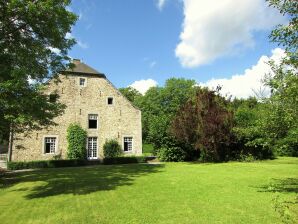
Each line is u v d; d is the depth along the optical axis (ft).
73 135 92.68
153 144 96.22
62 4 49.26
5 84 39.78
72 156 91.56
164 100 199.00
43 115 45.39
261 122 35.35
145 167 74.28
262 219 25.46
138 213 28.30
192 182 45.91
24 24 50.08
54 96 50.78
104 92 99.66
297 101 29.84
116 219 26.58
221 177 50.88
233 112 83.51
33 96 42.96
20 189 44.34
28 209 31.32
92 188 42.91
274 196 34.40
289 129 32.94
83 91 96.78
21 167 80.94
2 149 115.65
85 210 30.09
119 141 98.89
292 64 30.04
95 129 96.68
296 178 48.60
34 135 87.92
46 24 48.88
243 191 37.83
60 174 61.87
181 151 91.97
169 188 41.06
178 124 82.74
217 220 25.54
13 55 49.85
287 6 30.22
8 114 43.37
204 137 79.10
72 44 54.85
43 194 39.40
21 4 44.86
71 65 55.16
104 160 91.04
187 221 25.48
